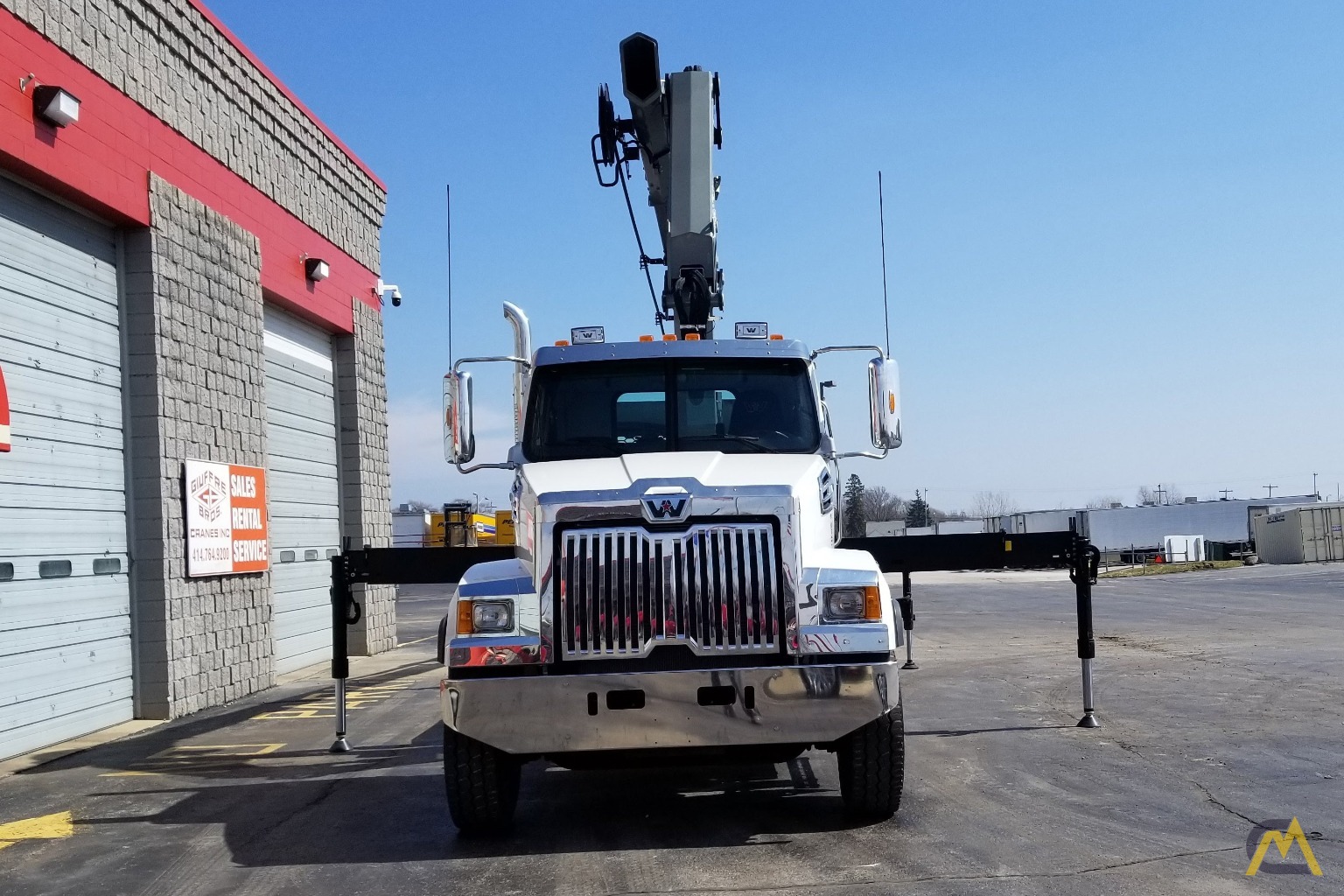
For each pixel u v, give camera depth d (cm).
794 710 553
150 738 995
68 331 1025
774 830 596
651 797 691
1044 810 612
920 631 1897
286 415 1542
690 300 1002
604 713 551
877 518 13862
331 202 1666
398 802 690
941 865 515
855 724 556
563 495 575
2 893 526
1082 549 877
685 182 1023
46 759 907
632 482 589
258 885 523
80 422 1035
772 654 564
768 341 750
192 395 1193
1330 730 829
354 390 1747
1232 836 549
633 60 1034
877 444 720
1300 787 650
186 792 747
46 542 973
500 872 532
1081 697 1030
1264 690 1037
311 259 1549
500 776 587
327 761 842
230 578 1257
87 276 1062
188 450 1176
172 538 1127
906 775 714
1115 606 2455
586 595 563
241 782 773
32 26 945
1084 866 506
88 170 1020
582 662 565
